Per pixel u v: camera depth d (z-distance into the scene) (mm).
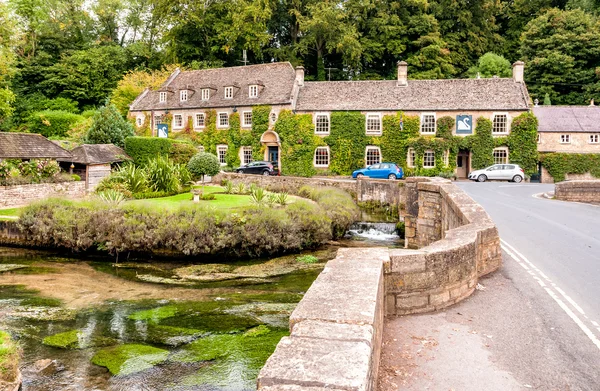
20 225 18672
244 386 7293
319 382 2926
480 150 37344
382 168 35094
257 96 41781
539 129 41906
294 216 19047
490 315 6938
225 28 53781
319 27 51344
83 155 29125
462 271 7652
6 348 7879
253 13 51188
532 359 5492
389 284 6812
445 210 15602
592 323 6652
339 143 39000
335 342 3592
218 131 42875
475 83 39156
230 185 27031
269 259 17438
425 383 4891
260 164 37625
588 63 51156
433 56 51625
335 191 27047
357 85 40938
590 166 39500
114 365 8102
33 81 56906
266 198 22531
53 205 19047
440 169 37656
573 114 43312
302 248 19031
